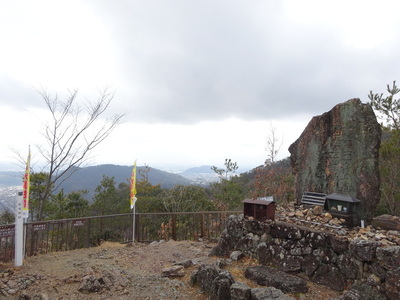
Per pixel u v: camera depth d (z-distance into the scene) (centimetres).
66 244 795
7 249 654
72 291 471
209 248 791
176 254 718
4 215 1228
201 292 472
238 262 593
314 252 496
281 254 539
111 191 1919
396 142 1061
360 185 611
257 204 606
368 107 636
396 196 1053
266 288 417
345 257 453
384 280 391
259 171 1501
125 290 473
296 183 768
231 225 658
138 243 894
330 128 707
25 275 528
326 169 696
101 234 897
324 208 626
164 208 1678
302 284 452
